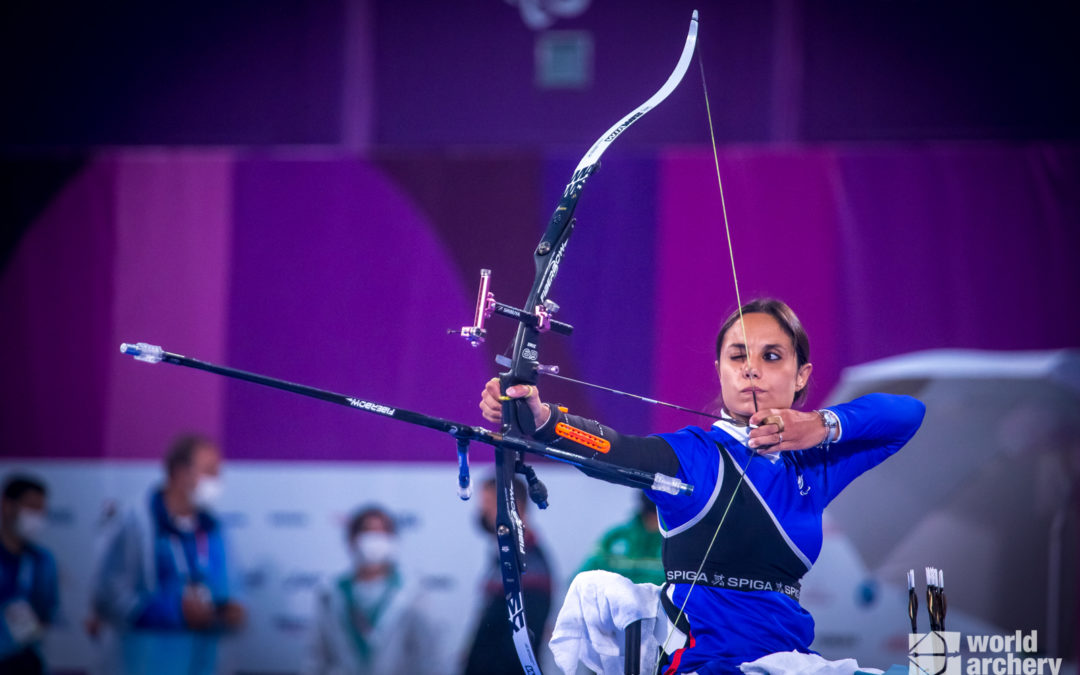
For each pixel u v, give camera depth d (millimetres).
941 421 18438
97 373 19766
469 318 19453
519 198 19641
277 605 19109
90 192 20156
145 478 19484
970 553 18125
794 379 8289
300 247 19797
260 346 19641
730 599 7633
